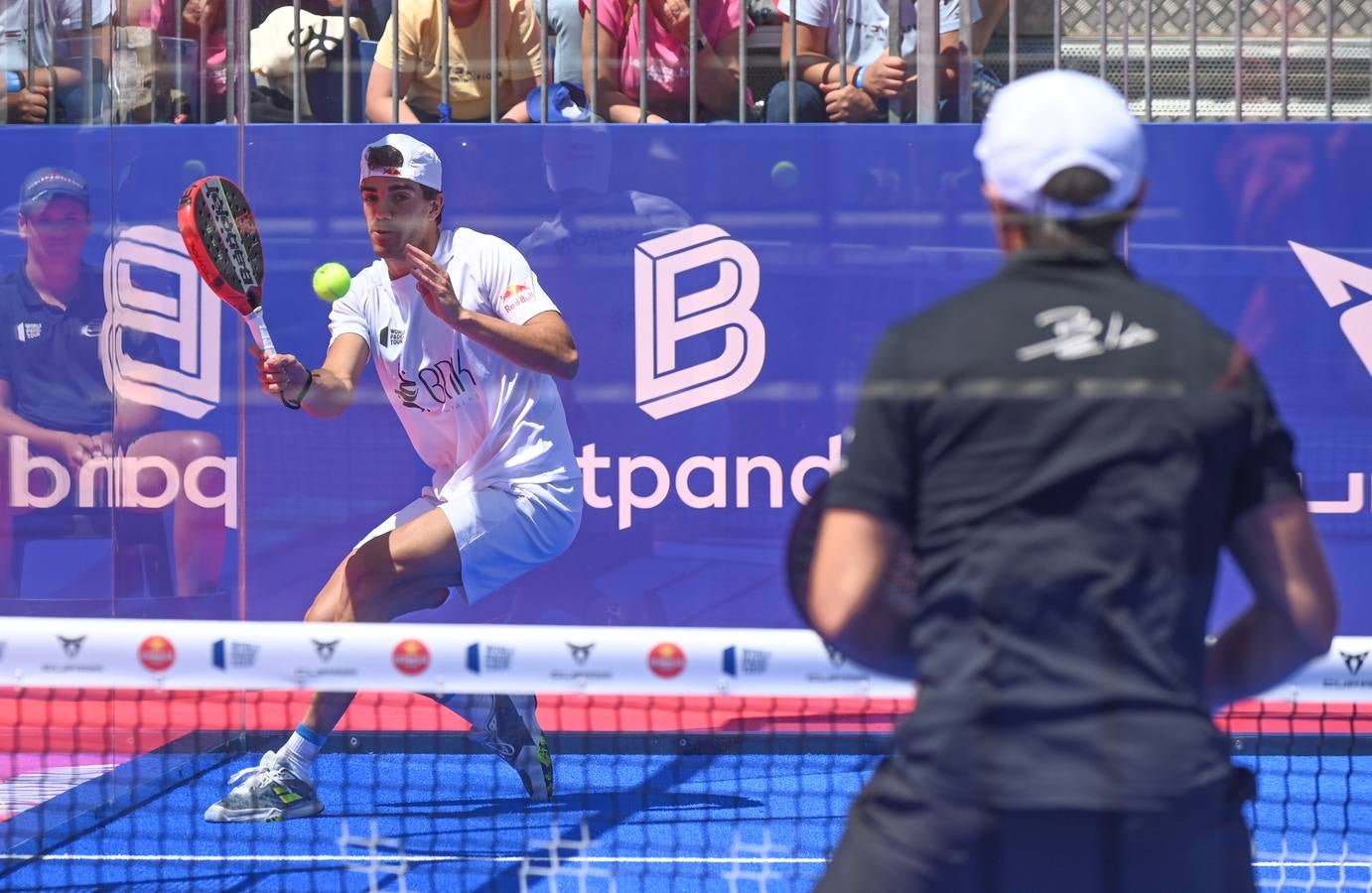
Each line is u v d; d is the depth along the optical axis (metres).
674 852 10.77
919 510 5.34
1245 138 13.05
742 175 13.15
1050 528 5.16
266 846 10.95
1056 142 5.41
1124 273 5.46
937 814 5.28
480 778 12.81
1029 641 5.19
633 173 13.18
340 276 11.96
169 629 7.41
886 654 5.50
